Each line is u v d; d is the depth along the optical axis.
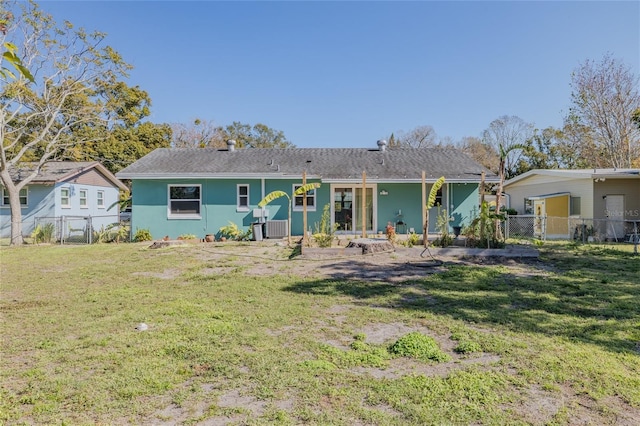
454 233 14.05
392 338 4.13
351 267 8.73
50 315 5.04
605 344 3.90
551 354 3.63
